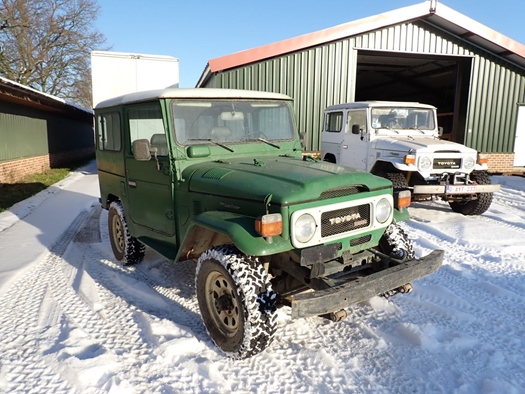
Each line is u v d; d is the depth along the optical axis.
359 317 3.79
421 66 16.55
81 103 35.72
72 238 6.62
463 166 7.48
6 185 11.71
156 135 3.96
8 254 5.68
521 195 9.95
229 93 4.10
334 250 3.09
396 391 2.78
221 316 3.28
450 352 3.20
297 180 3.12
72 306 4.09
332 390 2.80
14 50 30.25
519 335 3.43
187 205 3.74
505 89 14.22
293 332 3.54
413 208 8.55
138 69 14.52
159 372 2.99
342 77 12.69
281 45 11.87
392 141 7.90
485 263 5.11
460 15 12.43
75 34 32.19
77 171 16.41
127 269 5.11
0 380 2.89
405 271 3.16
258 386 2.84
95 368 2.96
